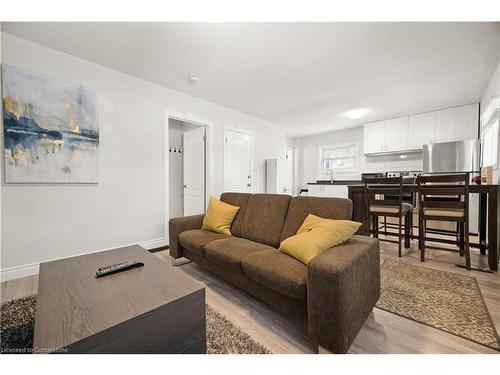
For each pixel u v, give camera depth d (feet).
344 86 10.48
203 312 3.55
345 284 3.49
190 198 13.66
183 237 7.34
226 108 13.51
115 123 8.92
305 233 5.20
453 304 5.41
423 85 10.34
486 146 10.85
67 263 4.70
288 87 10.62
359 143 18.08
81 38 6.95
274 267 4.61
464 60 8.22
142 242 9.75
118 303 3.19
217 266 6.35
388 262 8.19
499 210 7.43
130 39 7.00
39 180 7.18
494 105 9.05
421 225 8.38
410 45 7.34
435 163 13.00
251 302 5.69
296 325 4.75
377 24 6.36
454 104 12.70
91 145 8.22
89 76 8.23
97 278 3.98
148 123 9.93
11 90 6.68
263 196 7.61
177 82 10.07
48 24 6.31
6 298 5.78
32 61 7.09
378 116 15.05
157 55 7.91
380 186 9.24
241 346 4.04
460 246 8.23
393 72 9.15
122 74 9.11
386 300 5.63
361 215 10.64
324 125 17.49
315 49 7.57
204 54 7.86
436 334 4.38
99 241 8.55
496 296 5.76
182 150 14.75
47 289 3.59
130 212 9.38
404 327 4.61
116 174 8.96
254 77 9.61
